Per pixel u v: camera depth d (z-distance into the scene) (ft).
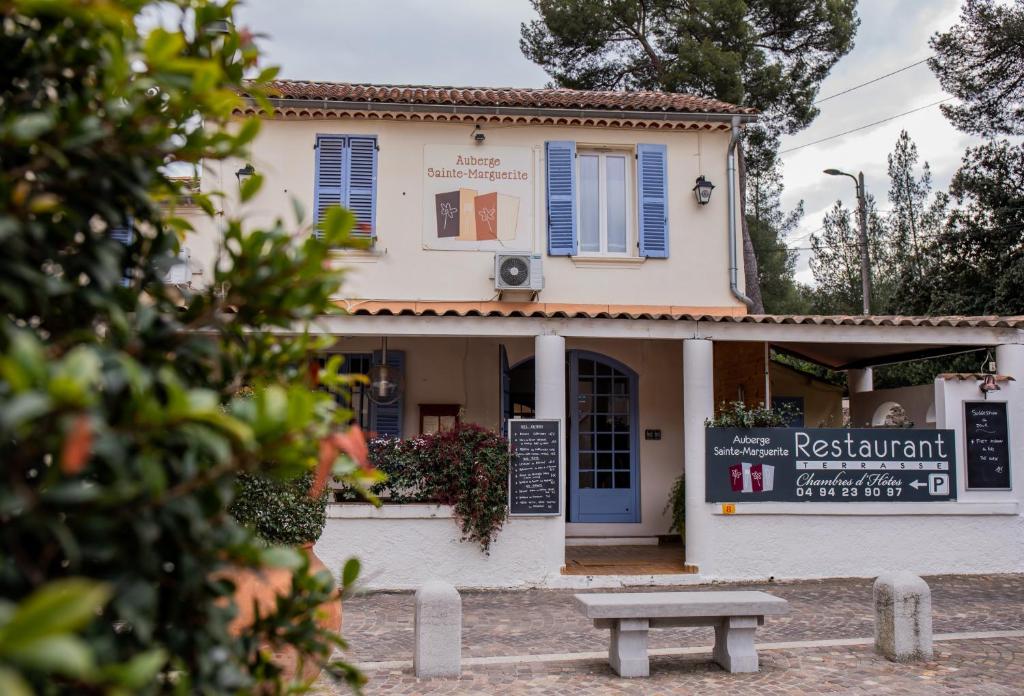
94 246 6.06
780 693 21.72
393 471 35.58
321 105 41.63
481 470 35.22
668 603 23.43
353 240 6.54
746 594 24.90
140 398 5.02
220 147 6.59
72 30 6.05
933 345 41.32
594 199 44.27
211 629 6.09
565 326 36.88
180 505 5.54
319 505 23.12
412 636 27.94
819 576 37.04
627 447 44.96
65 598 3.71
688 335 37.42
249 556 6.07
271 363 7.26
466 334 36.50
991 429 38.19
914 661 24.59
